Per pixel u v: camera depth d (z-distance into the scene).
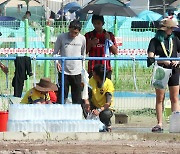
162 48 32.25
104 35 35.75
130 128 33.59
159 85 31.84
